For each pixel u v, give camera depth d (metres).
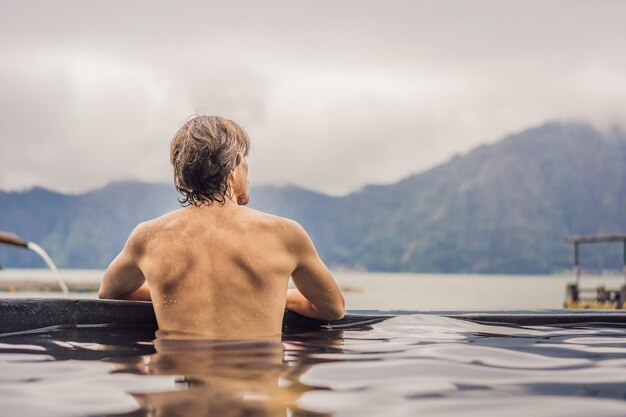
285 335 2.23
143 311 2.38
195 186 2.19
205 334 2.04
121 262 2.26
